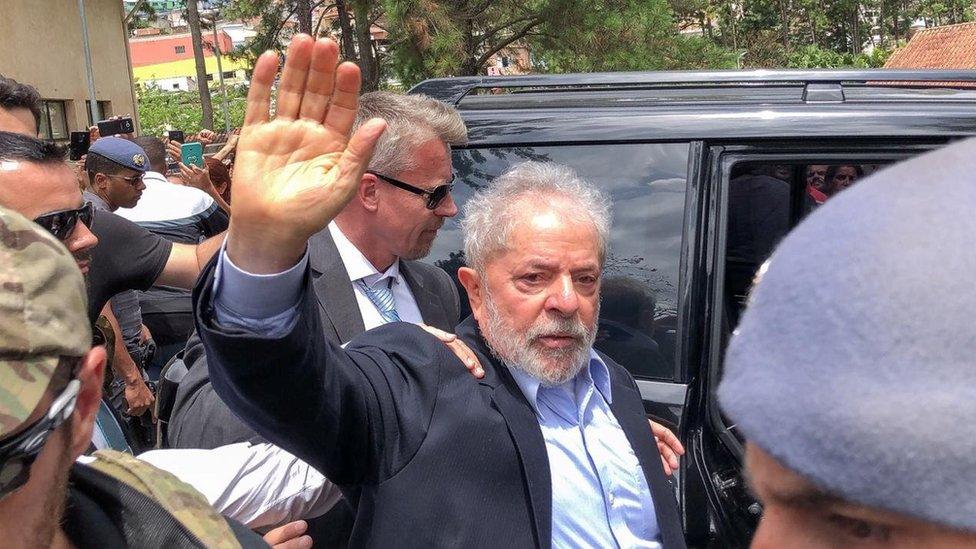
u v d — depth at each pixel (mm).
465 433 1714
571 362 1820
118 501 1175
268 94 1384
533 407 1838
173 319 4070
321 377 1507
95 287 2691
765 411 652
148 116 41688
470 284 1975
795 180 3225
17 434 917
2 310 913
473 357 1831
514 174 1933
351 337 2273
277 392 1457
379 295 2443
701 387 2455
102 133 5605
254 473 1826
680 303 2488
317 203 1340
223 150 5289
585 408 1906
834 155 2496
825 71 2838
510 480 1724
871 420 601
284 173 1364
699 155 2543
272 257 1371
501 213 1853
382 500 1690
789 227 3221
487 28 12875
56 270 977
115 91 21922
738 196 3064
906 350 602
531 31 12656
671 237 2527
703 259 2504
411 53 11969
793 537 694
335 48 1353
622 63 11977
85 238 2184
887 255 615
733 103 2631
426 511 1675
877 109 2512
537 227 1808
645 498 1896
